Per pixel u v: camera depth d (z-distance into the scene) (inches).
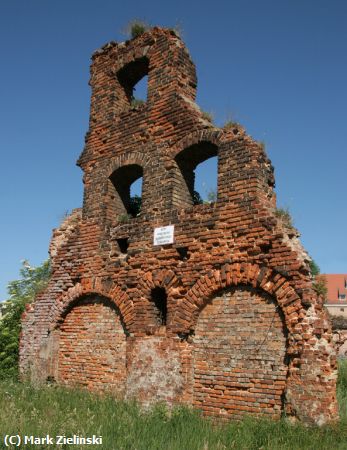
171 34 586.2
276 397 412.8
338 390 571.5
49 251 674.2
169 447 335.6
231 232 466.0
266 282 432.5
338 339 486.6
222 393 444.8
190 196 552.7
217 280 464.4
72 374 580.4
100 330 566.9
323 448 341.1
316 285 423.5
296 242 442.3
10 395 500.1
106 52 661.3
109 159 608.7
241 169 474.0
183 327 476.7
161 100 569.9
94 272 580.4
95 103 652.7
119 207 613.3
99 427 362.6
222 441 360.5
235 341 447.2
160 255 515.8
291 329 409.7
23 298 839.7
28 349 634.2
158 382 483.2
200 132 519.2
